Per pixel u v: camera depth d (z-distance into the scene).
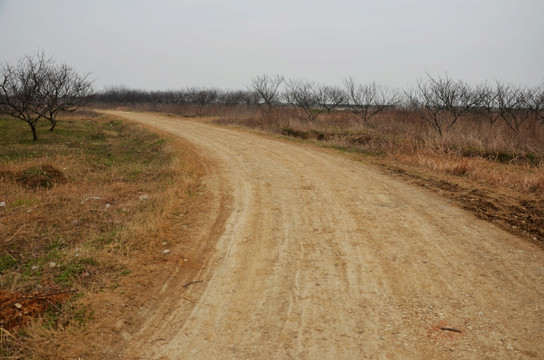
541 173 8.77
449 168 10.08
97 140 18.53
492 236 5.79
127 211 6.67
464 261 5.01
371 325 3.72
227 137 18.62
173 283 4.52
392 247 5.49
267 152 13.94
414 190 8.45
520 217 6.45
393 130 17.55
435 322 3.74
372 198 7.87
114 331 3.58
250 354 3.34
